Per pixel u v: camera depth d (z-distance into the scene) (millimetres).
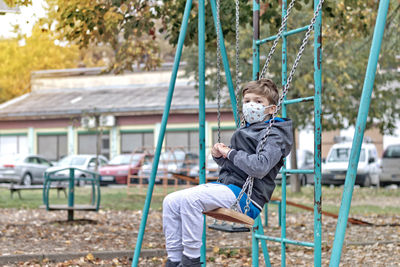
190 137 34625
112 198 18969
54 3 10562
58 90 41938
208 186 3977
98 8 9977
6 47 41750
